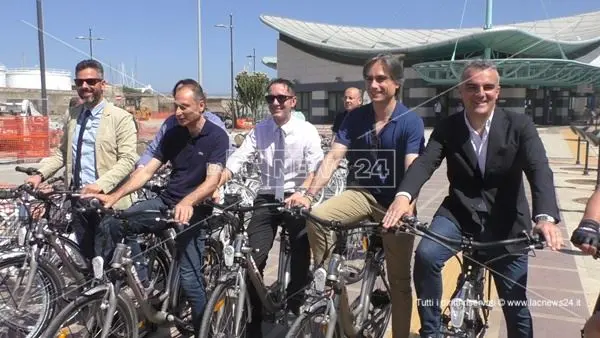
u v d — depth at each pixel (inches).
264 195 142.9
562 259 207.0
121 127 151.6
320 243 120.4
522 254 106.3
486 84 104.5
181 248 129.3
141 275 132.2
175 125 135.6
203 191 123.0
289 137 141.2
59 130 483.2
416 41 1617.9
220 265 137.7
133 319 119.5
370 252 127.1
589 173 479.5
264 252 131.6
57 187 149.6
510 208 108.5
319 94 1695.4
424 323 109.1
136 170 140.8
